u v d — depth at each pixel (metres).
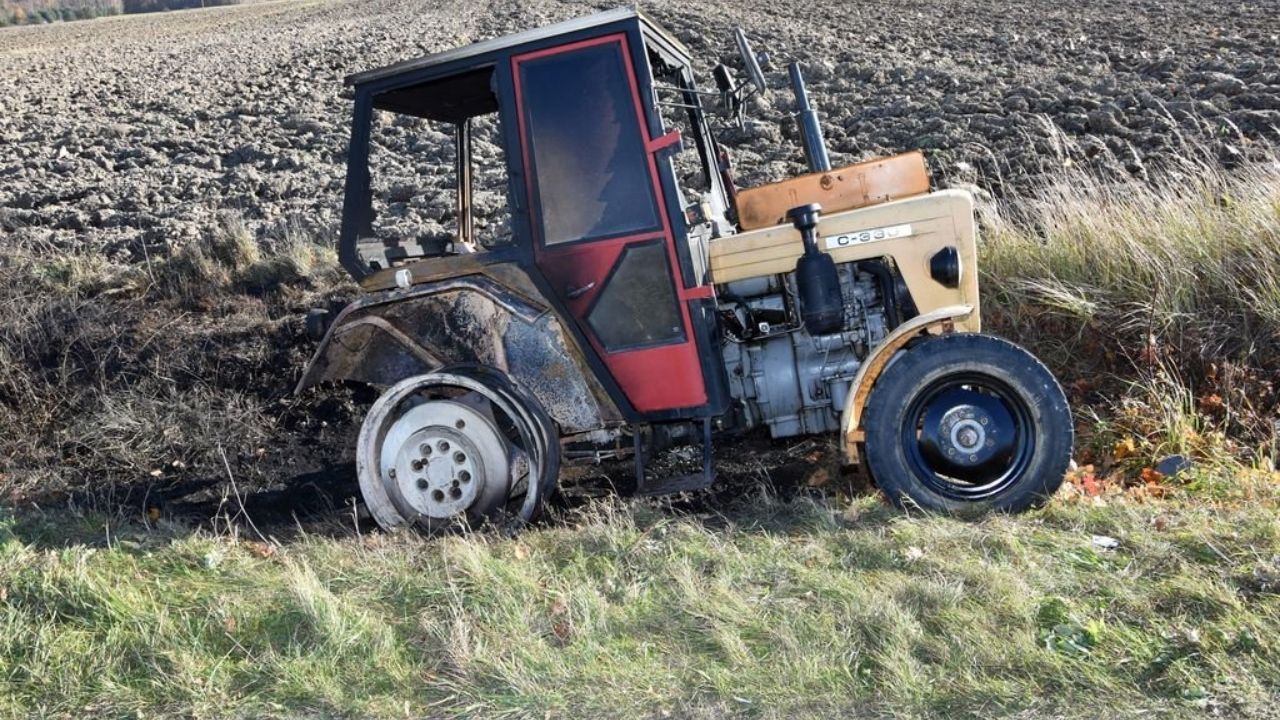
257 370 7.23
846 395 5.00
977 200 8.05
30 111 14.98
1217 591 3.65
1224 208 6.86
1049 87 11.31
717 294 5.11
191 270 8.45
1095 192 7.27
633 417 4.94
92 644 3.95
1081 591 3.79
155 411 6.86
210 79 17.53
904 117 11.04
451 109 5.46
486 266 4.87
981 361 4.50
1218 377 5.82
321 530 5.27
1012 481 4.55
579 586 4.07
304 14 39.97
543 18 23.88
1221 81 10.41
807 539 4.43
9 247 8.88
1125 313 6.25
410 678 3.64
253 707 3.54
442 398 4.98
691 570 4.14
